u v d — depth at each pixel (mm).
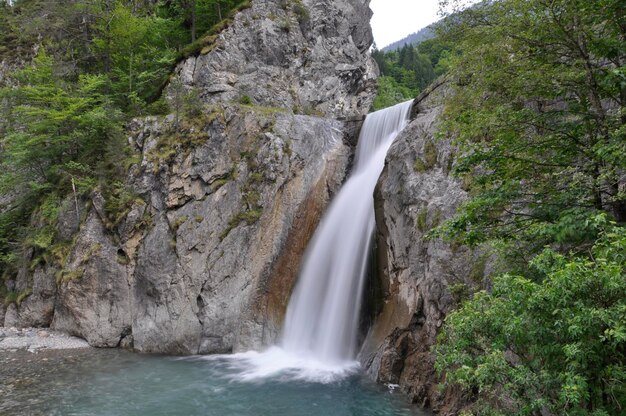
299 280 20406
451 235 9508
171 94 24016
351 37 36906
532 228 7918
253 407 12906
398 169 16750
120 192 21344
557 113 8664
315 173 22594
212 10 33750
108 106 24953
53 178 25250
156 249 20125
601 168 7688
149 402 13328
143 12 34844
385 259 16438
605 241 5969
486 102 9359
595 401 5660
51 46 34438
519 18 8109
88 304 20281
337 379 15031
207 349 18906
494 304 6590
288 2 32719
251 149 21688
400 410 12375
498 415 6340
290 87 31047
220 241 20141
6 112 29406
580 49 7957
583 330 5148
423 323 13773
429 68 80375
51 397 13672
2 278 24859
